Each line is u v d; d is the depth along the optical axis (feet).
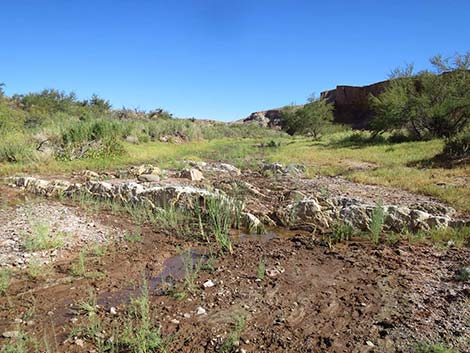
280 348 10.21
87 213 22.80
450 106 61.98
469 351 9.77
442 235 18.70
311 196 26.07
